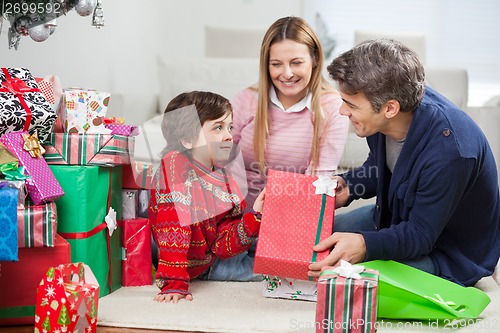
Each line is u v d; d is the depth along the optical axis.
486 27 5.78
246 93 2.51
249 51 4.50
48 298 1.62
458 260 2.07
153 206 2.11
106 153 1.99
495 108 3.52
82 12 2.01
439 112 1.92
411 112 1.94
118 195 2.14
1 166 1.78
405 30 5.77
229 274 2.22
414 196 1.95
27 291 1.78
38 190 1.78
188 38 5.60
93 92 2.05
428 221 1.92
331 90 2.46
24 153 1.83
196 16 5.60
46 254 1.79
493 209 2.08
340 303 1.61
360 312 1.61
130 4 4.81
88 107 2.04
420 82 1.86
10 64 3.10
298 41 2.29
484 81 5.82
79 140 1.98
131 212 2.20
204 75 3.91
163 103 3.87
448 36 5.79
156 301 1.96
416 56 1.88
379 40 1.91
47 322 1.62
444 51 5.80
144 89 5.08
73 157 1.98
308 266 1.88
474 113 3.53
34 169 1.82
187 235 2.00
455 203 1.95
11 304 1.78
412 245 1.92
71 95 2.02
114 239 2.11
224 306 1.93
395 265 1.92
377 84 1.83
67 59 3.77
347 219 2.28
